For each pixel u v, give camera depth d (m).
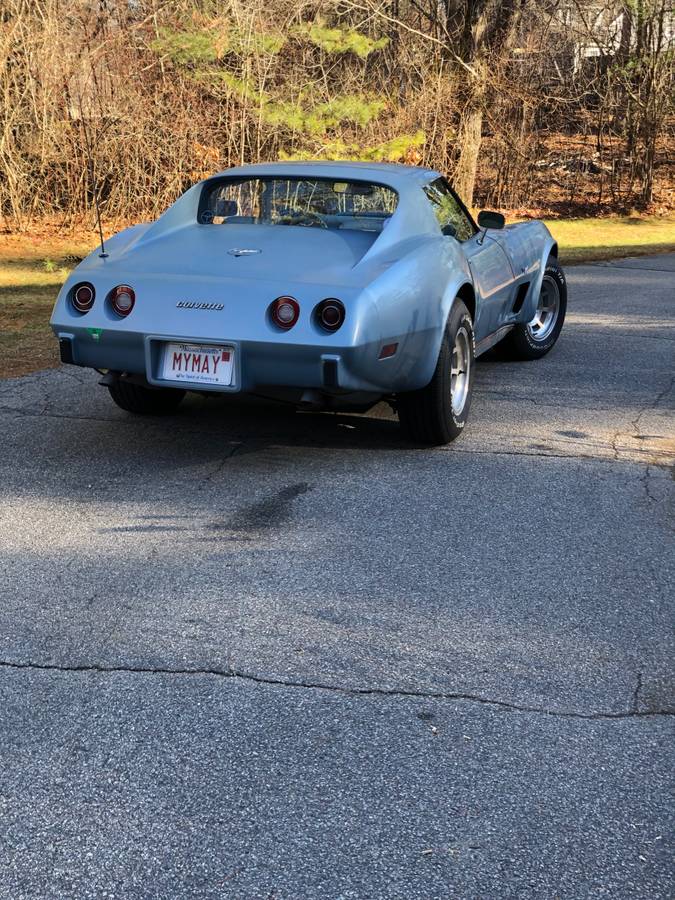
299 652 3.31
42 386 6.80
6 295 10.86
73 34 15.57
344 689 3.09
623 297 10.99
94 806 2.55
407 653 3.31
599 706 3.02
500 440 5.68
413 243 5.27
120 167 16.08
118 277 4.98
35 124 15.84
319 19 16.77
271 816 2.51
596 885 2.29
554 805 2.56
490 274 6.30
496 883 2.29
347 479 4.99
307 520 4.45
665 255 15.05
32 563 3.99
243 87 15.18
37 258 13.84
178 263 5.07
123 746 2.80
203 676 3.16
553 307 7.93
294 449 5.48
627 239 17.45
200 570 3.93
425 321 4.98
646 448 5.55
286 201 5.61
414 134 17.81
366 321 4.56
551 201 22.02
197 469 5.13
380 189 5.54
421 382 5.13
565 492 4.84
